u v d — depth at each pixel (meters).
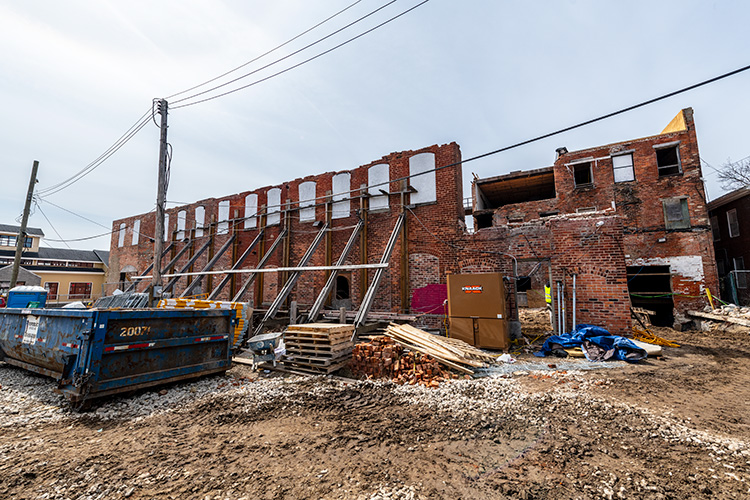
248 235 19.05
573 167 17.95
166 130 12.45
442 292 12.20
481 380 6.29
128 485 2.92
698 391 5.52
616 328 8.97
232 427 4.31
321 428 4.25
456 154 12.89
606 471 3.13
